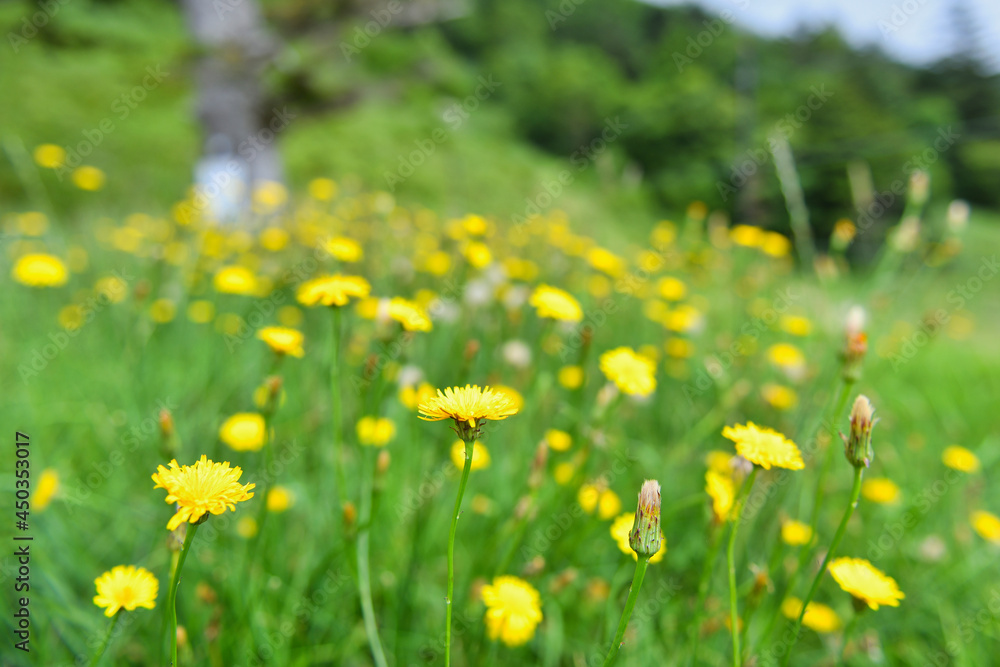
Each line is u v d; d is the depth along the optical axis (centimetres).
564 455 55
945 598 55
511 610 40
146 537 50
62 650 43
